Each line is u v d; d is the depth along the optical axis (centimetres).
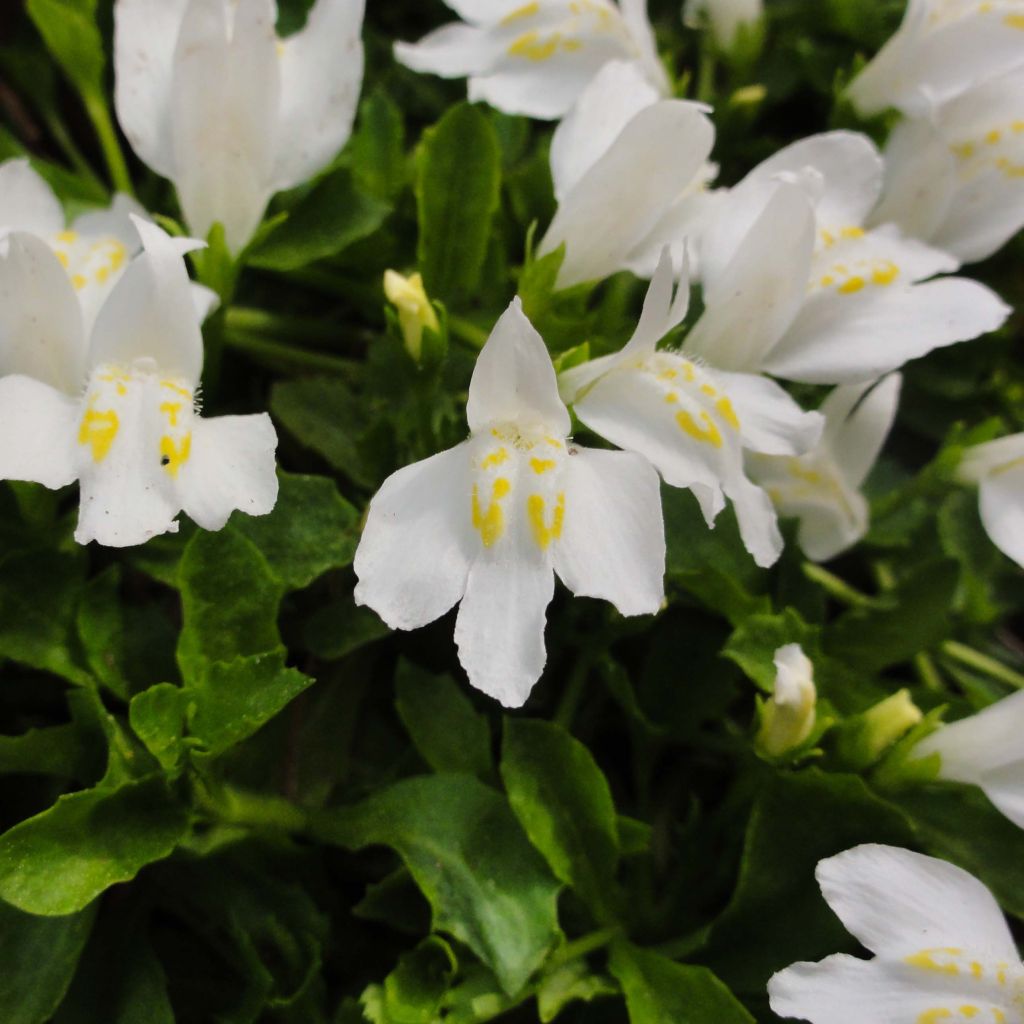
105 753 12
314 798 12
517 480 11
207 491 11
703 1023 11
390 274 12
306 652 13
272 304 14
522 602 11
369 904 12
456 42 13
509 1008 11
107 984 11
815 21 15
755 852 12
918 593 13
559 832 12
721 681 13
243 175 12
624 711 13
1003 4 13
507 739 12
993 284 15
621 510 11
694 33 15
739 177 15
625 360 11
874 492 14
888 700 12
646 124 12
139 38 12
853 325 12
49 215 12
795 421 12
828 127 14
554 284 12
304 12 15
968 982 11
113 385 11
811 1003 11
